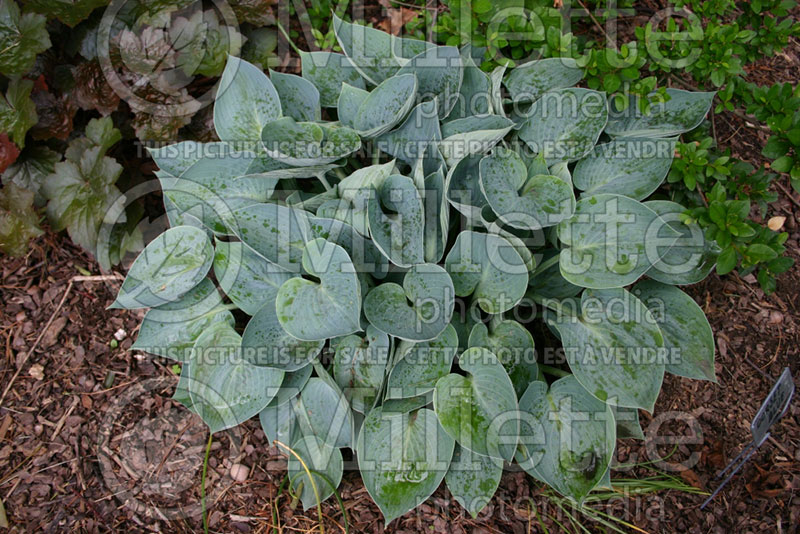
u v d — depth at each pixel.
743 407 0.92
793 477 0.88
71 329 0.97
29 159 0.96
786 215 1.00
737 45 0.91
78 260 1.01
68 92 0.96
